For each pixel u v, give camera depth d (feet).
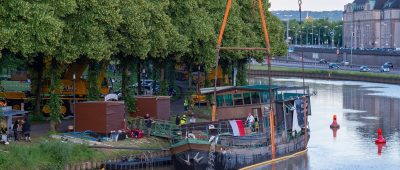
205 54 426.10
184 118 346.54
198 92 460.96
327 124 465.88
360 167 322.14
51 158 272.10
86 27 313.32
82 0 308.60
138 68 417.08
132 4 341.21
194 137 290.56
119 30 341.21
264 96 333.01
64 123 343.26
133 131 319.68
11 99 371.15
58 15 298.15
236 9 482.28
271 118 321.11
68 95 366.22
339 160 337.72
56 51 306.14
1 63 322.75
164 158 301.63
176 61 424.05
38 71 352.90
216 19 443.73
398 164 329.93
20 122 289.53
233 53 473.67
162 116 357.61
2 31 268.82
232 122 311.68
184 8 401.49
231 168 295.07
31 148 270.87
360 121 482.28
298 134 351.67
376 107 572.92
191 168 280.10
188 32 404.36
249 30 513.45
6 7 275.18
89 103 310.65
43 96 366.22
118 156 293.23
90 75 342.64
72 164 274.98
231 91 331.77
